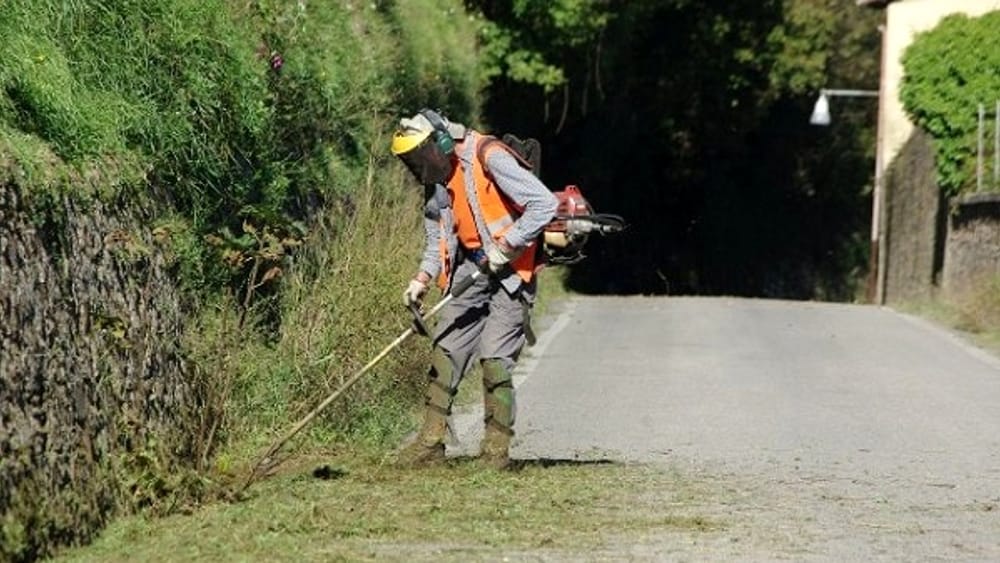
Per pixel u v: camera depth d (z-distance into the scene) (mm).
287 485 20344
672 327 49656
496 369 21609
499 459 21906
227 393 21516
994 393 33281
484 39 77562
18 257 16875
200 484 19328
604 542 17500
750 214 108312
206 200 26000
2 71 19719
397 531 17719
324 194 33031
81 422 17812
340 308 26297
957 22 70375
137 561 16125
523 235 20969
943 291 67375
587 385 34000
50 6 22703
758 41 99000
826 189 112125
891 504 20391
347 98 37500
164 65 25922
